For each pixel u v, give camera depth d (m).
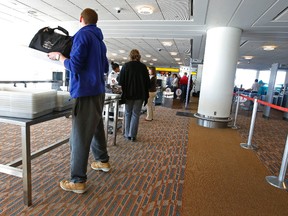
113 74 4.54
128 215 1.65
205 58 5.19
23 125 1.51
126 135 3.55
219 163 2.82
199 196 1.99
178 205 1.82
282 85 10.37
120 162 2.62
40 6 4.59
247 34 5.48
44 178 2.10
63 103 1.86
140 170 2.44
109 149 3.05
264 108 7.62
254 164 2.88
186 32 5.85
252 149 3.55
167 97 10.27
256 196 2.06
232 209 1.82
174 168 2.56
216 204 1.88
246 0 3.34
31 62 8.62
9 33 7.35
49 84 6.96
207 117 5.10
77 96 1.68
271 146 3.83
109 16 4.88
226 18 4.24
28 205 1.65
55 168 2.33
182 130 4.53
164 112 6.90
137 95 3.25
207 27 5.09
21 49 8.35
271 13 3.84
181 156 2.98
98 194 1.90
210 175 2.44
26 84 5.33
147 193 1.98
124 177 2.25
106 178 2.19
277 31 5.07
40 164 2.41
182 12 4.31
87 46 1.66
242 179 2.40
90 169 2.36
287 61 10.56
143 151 3.07
